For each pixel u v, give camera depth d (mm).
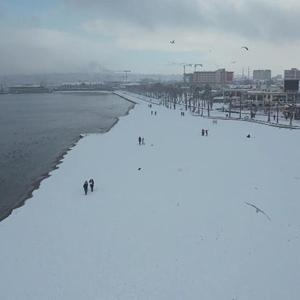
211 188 47281
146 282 26641
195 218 37562
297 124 110938
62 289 26109
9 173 61375
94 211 40438
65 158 69625
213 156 66875
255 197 43656
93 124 127625
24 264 29562
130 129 108188
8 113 176875
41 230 35938
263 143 80312
